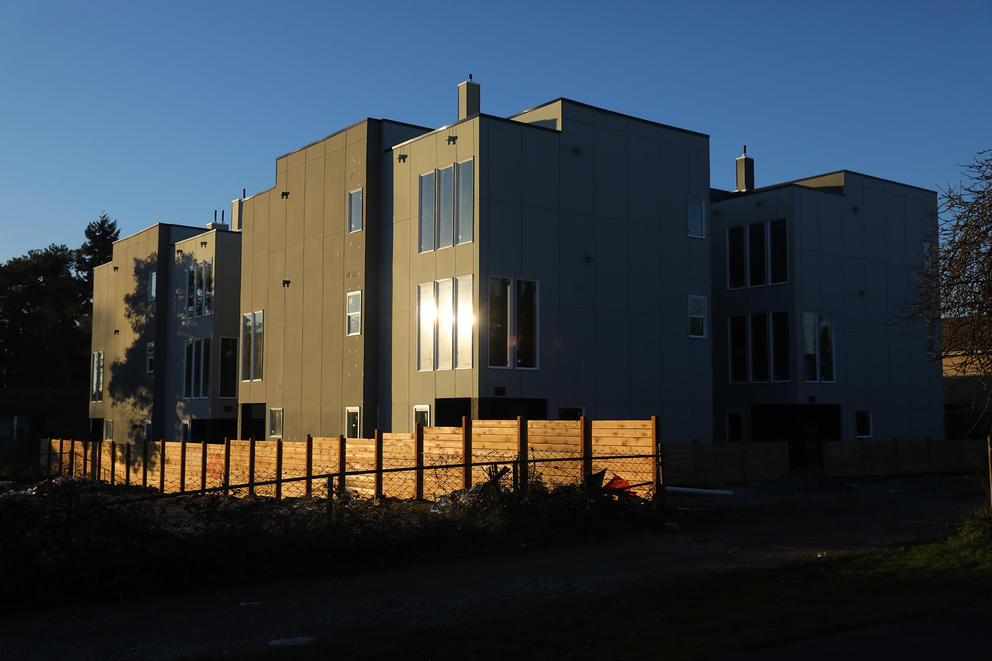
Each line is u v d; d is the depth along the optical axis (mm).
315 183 30500
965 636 7141
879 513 17172
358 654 7082
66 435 58844
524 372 24359
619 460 17000
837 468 25625
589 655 6871
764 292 31859
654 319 27234
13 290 59938
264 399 32531
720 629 7613
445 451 19828
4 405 57469
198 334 38594
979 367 12602
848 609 8188
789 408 31000
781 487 21797
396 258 27172
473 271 24047
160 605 9742
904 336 33781
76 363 69688
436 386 25172
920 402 33969
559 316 25172
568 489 15164
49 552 10000
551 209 25359
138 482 30828
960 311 12156
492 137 24422
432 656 6984
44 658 7508
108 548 10344
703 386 28172
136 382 43000
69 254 64750
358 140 28438
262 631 8328
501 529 13438
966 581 9344
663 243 27734
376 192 28109
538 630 7793
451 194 25109
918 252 34656
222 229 39375
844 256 32312
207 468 27047
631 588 9812
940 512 17297
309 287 30438
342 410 28312
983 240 11859
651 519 15289
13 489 29359
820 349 31188
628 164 27172
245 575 11008
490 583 10453
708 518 16219
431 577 11008
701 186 28953
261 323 33156
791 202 31078
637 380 26609
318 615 8969
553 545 13414
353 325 28109
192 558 10656
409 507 15750
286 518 12312
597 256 26172
